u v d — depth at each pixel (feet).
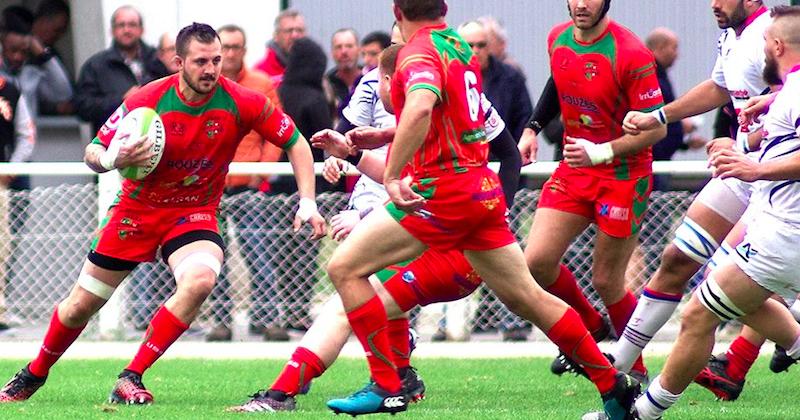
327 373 88.63
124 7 107.65
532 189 102.32
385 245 58.80
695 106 74.54
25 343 102.83
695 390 80.48
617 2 125.18
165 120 69.51
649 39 104.83
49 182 104.01
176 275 71.20
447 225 58.18
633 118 71.72
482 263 59.82
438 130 57.67
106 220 72.49
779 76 60.34
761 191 59.72
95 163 69.92
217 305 102.32
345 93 106.83
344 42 106.22
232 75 101.60
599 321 79.82
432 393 77.92
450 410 69.51
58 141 118.21
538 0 125.90
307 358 67.67
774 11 60.85
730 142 58.39
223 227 100.94
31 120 109.29
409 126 55.16
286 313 101.81
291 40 111.86
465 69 58.34
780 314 66.59
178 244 71.72
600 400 74.74
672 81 124.47
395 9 59.16
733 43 73.56
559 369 81.25
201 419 64.03
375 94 75.41
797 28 59.26
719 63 74.38
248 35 127.03
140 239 71.77
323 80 102.94
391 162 55.57
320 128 101.35
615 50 74.28
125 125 69.05
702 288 60.64
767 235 58.59
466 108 58.08
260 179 101.14
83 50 124.47
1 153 107.65
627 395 60.64
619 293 79.20
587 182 76.54
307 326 102.17
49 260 103.19
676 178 101.40
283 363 92.94
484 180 58.59
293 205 100.58
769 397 77.20
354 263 59.06
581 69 75.25
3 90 107.14
